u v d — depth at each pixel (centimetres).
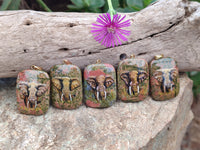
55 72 17
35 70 17
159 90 18
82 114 17
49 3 23
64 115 17
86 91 17
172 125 18
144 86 18
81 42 18
